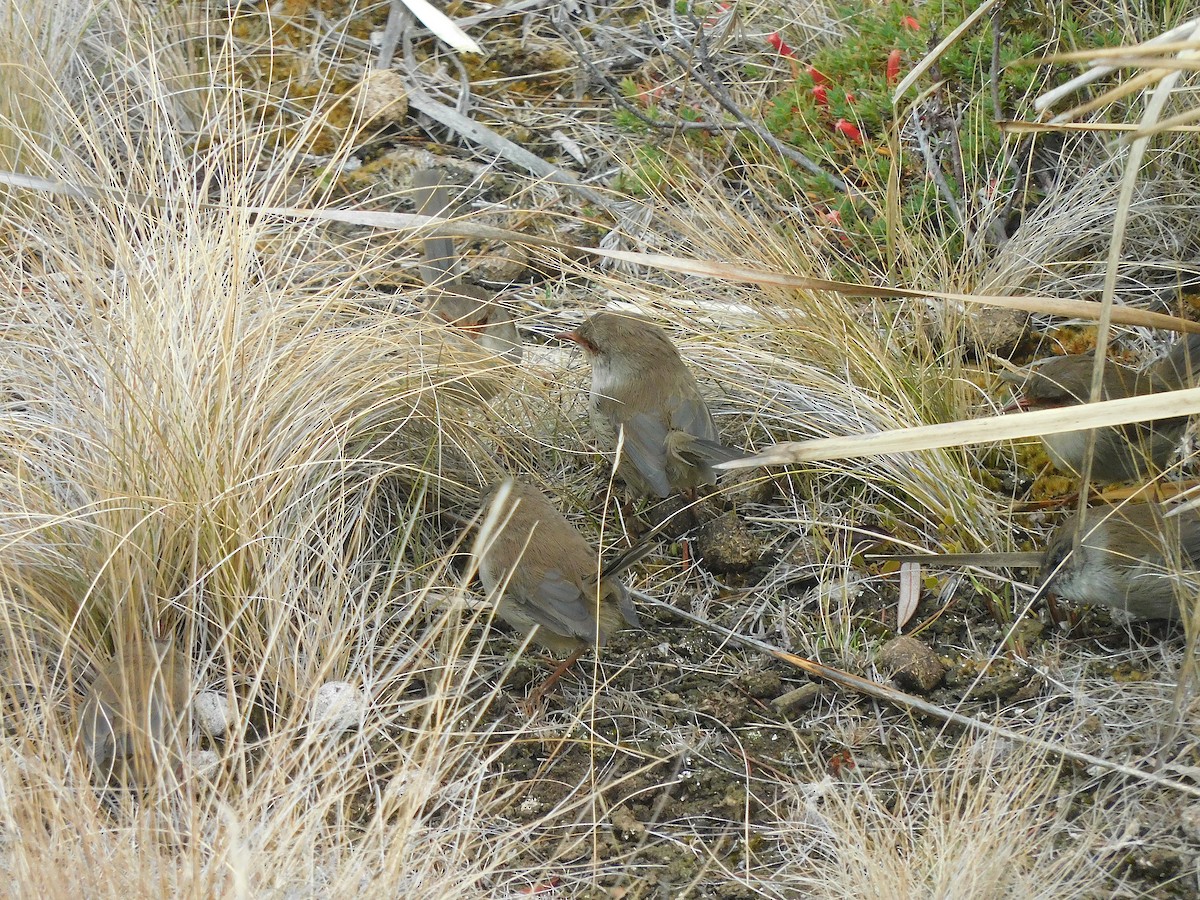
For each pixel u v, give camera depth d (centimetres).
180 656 565
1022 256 754
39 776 479
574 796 554
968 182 800
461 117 931
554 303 819
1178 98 768
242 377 620
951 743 564
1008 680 583
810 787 544
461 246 863
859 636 619
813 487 693
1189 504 518
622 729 586
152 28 892
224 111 793
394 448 690
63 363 656
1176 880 491
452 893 460
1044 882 476
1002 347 744
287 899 460
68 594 590
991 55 823
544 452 729
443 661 607
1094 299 759
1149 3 812
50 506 594
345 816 515
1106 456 632
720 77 930
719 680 607
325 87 955
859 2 911
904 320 741
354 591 630
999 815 487
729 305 753
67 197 750
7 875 444
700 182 827
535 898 501
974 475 683
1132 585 565
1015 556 586
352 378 664
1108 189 773
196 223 682
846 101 823
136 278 636
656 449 654
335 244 831
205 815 484
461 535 605
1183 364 627
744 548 657
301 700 560
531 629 591
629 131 903
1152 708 553
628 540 689
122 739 521
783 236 775
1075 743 550
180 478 590
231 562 589
